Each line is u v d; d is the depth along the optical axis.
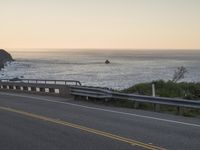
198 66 145.88
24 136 12.94
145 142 11.58
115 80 79.69
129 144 11.35
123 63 196.00
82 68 148.12
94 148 10.89
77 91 25.53
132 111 19.12
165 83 26.44
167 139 12.02
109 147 10.99
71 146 11.23
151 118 16.58
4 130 14.12
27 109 20.36
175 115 17.59
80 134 13.09
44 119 16.64
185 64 172.00
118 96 21.56
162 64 176.25
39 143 11.77
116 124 15.05
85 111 19.31
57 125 15.07
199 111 19.19
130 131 13.48
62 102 23.95
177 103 17.72
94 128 14.16
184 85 26.56
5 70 140.88
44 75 107.31
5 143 11.88
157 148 10.76
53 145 11.42
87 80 81.81
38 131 13.82
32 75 108.94
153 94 20.16
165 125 14.69
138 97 20.00
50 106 21.75
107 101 22.81
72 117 17.16
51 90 30.05
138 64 180.00
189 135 12.66
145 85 26.22
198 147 10.86
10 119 16.83
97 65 175.62
